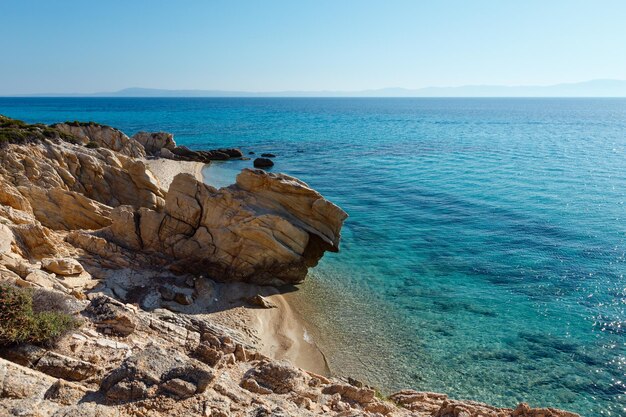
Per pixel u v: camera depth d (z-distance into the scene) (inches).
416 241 1753.2
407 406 766.5
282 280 1321.4
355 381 884.6
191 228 1306.6
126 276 1132.5
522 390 916.0
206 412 447.2
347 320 1164.5
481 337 1102.4
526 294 1317.7
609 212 2075.5
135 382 457.1
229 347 737.0
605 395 903.1
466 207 2196.1
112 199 1690.5
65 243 1165.7
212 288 1191.6
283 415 453.7
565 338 1097.4
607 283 1374.3
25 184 1417.3
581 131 6323.8
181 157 3403.1
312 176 2989.7
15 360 515.2
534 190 2527.1
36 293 669.3
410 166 3353.8
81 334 624.1
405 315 1199.6
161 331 736.3
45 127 2353.6
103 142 2910.9
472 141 4985.2
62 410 395.9
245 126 6688.0
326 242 1359.5
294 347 1027.9
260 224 1249.4
